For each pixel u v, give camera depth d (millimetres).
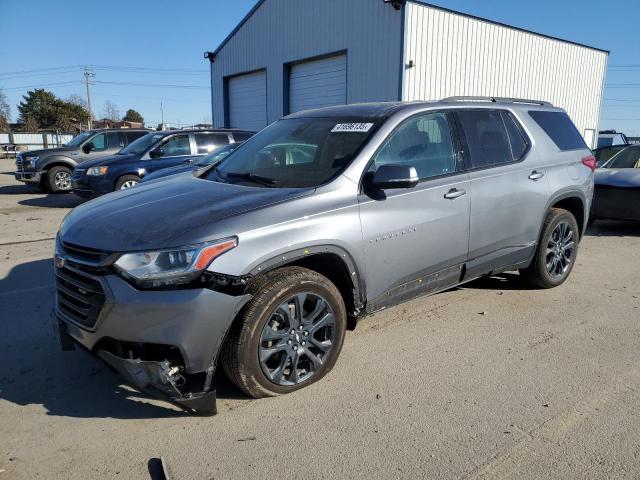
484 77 17875
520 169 4719
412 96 15789
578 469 2627
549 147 5152
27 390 3436
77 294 3062
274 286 3107
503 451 2773
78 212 3594
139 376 2826
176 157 11266
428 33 15719
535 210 4863
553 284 5391
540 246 5113
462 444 2836
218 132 11914
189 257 2842
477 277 4586
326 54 17922
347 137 3875
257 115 22312
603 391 3391
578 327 4473
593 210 8820
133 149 11602
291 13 19234
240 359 3072
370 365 3762
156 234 2936
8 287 5598
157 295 2795
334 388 3436
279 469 2648
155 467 2668
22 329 4434
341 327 3506
